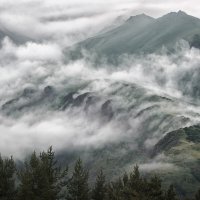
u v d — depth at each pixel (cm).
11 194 9381
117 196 8700
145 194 8050
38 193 8869
